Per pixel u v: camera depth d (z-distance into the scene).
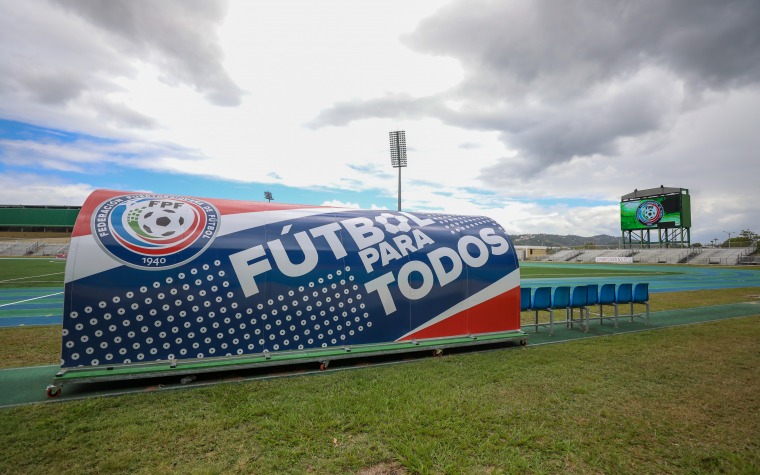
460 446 3.90
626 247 79.88
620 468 3.61
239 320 6.13
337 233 7.21
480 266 8.26
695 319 12.20
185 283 5.88
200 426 4.25
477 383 5.74
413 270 7.55
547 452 3.86
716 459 3.79
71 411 4.64
